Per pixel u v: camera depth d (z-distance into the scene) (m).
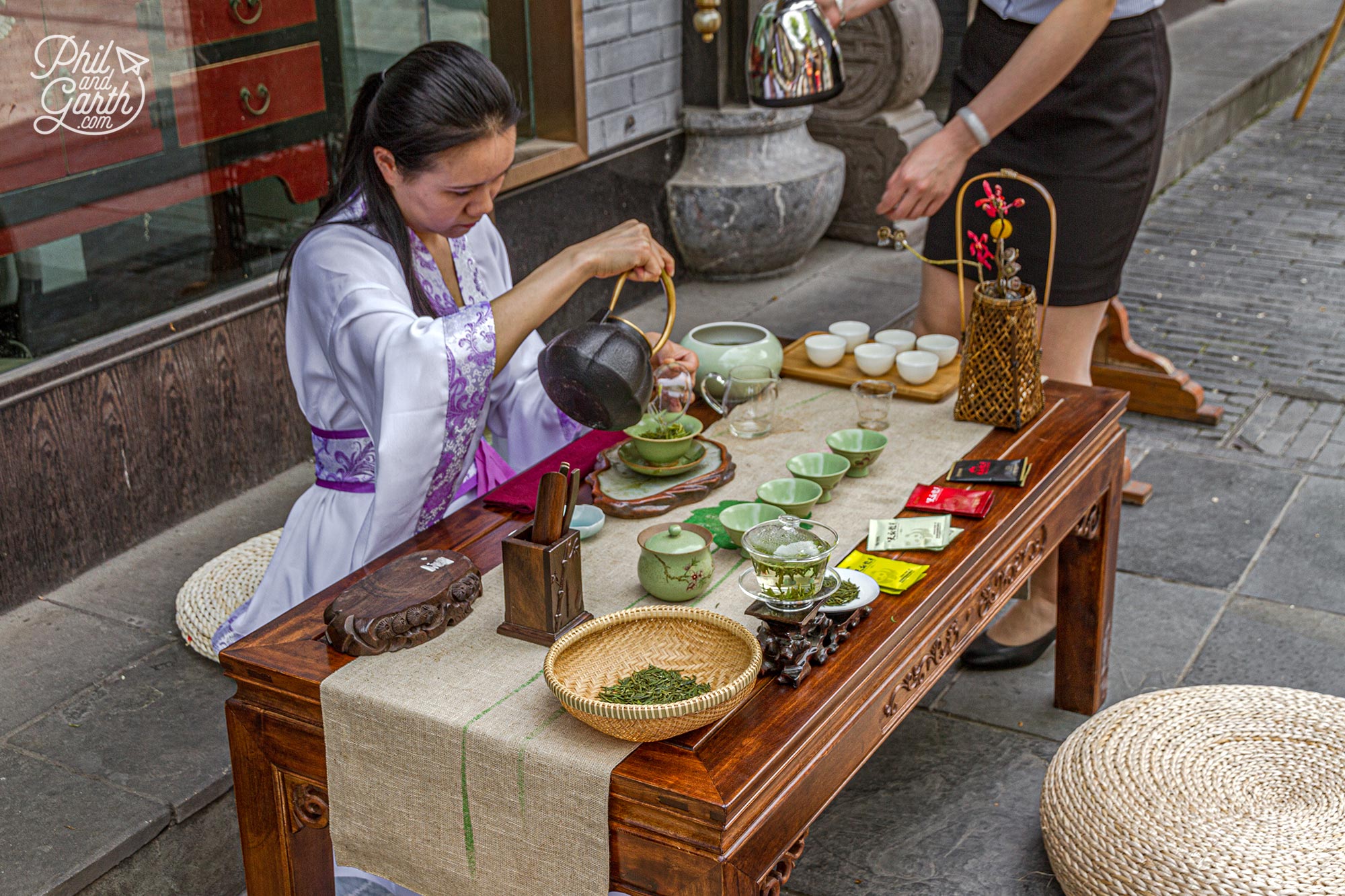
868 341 3.12
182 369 3.78
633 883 1.68
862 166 6.59
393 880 1.90
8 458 3.33
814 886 2.66
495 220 5.03
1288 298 6.28
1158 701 2.74
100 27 3.40
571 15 5.04
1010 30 3.22
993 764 3.02
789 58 3.06
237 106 3.83
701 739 1.71
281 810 2.02
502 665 1.89
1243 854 2.28
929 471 2.52
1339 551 3.98
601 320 2.22
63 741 2.80
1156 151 3.33
